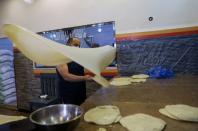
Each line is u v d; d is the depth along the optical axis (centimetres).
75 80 231
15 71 415
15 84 420
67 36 356
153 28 285
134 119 130
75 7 342
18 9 402
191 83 224
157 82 241
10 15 413
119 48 312
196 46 263
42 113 118
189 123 122
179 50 273
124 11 301
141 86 229
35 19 385
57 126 95
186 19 265
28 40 115
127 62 308
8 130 107
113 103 173
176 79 249
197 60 265
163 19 278
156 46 286
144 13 288
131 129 116
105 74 323
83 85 272
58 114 123
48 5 368
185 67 273
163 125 118
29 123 116
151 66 294
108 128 122
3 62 413
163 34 280
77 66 254
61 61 138
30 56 130
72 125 100
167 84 228
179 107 145
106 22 317
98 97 195
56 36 368
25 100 412
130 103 170
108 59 211
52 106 123
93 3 324
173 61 279
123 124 124
